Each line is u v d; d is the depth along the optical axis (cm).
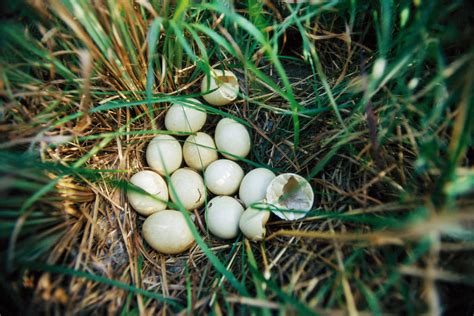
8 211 26
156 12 33
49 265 27
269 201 33
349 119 33
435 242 23
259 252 33
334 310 26
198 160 36
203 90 37
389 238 24
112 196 34
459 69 28
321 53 38
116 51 32
